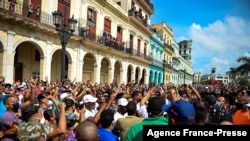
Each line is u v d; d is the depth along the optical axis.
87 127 2.75
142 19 35.94
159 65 45.72
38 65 19.95
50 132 3.70
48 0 17.80
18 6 15.02
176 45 65.00
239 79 62.78
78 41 20.95
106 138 3.80
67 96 6.93
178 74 66.06
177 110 2.84
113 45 26.34
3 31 14.11
